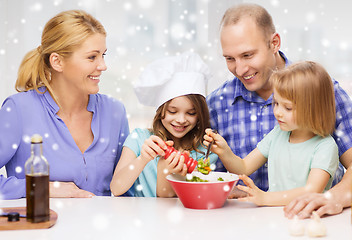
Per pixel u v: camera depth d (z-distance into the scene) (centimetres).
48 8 238
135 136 161
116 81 240
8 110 147
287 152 139
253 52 143
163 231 100
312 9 220
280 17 222
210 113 171
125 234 97
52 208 121
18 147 149
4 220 105
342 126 147
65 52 141
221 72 228
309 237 96
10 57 237
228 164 143
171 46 238
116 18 237
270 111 161
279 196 124
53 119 150
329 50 221
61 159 149
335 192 120
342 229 101
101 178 157
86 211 118
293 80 129
